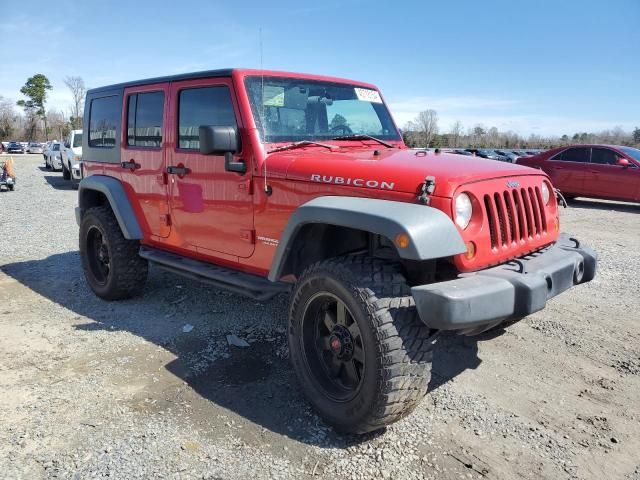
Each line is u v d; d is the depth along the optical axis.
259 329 4.28
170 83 4.16
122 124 4.80
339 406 2.81
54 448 2.68
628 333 4.22
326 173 3.06
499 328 4.03
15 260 6.72
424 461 2.61
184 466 2.55
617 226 9.66
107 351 3.87
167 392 3.26
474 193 2.73
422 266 2.82
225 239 3.79
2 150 64.62
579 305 4.90
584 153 12.98
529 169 3.29
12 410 3.04
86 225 5.08
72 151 16.94
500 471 2.54
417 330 2.61
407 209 2.60
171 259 4.31
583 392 3.29
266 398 3.20
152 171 4.43
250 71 3.64
